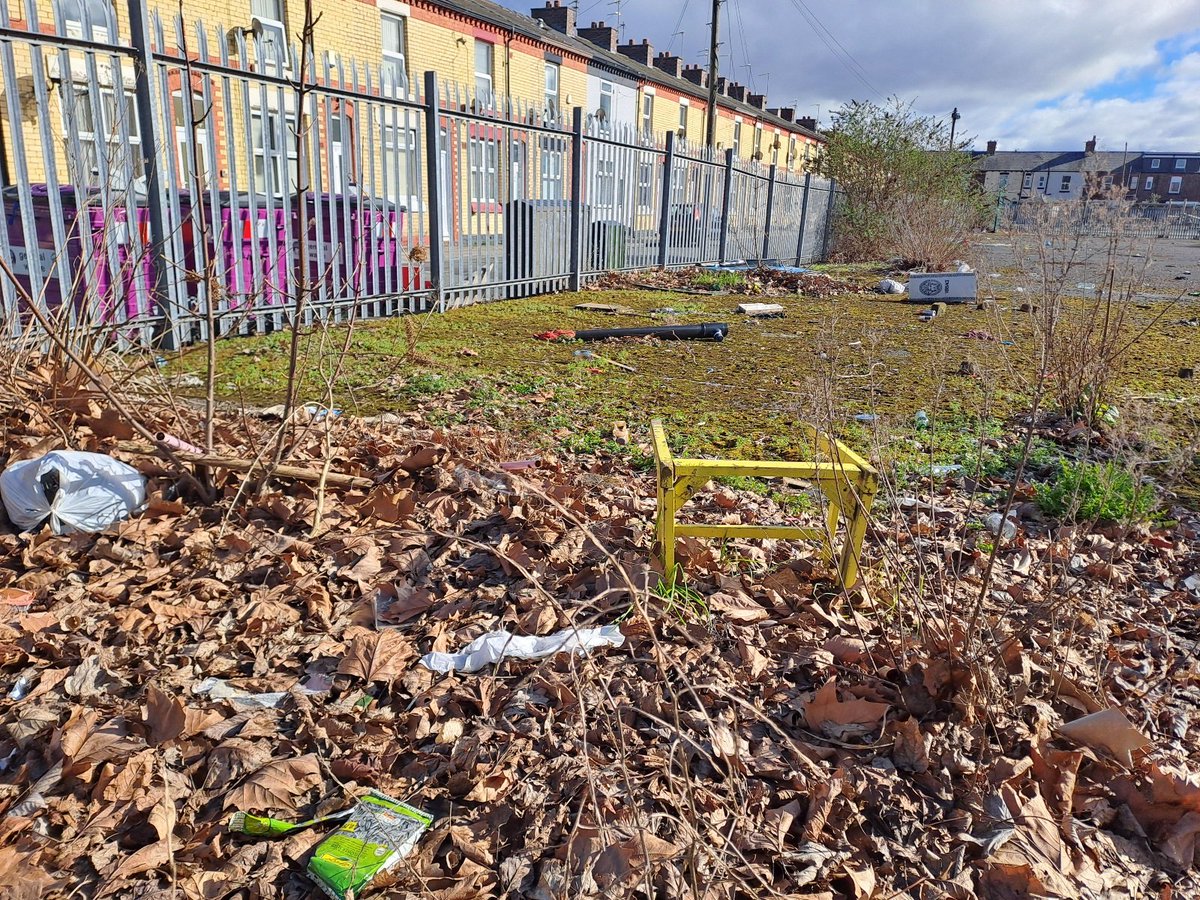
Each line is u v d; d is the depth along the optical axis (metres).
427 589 3.22
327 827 2.12
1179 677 2.93
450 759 2.36
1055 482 4.75
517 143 11.23
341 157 8.30
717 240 18.73
